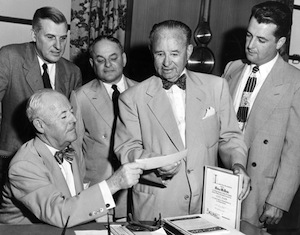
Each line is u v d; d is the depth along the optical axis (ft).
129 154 6.72
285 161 7.75
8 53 9.05
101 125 9.42
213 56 12.60
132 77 12.07
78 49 13.41
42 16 8.66
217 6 12.70
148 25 12.02
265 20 7.55
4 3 12.87
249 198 7.89
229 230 5.51
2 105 9.46
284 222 13.24
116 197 9.31
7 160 9.11
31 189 6.16
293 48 14.52
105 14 13.29
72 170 7.18
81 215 5.80
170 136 6.72
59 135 6.66
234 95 8.48
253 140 7.93
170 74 6.55
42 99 6.60
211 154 7.00
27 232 5.56
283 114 7.79
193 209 6.85
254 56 7.95
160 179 6.48
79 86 10.22
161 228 5.80
